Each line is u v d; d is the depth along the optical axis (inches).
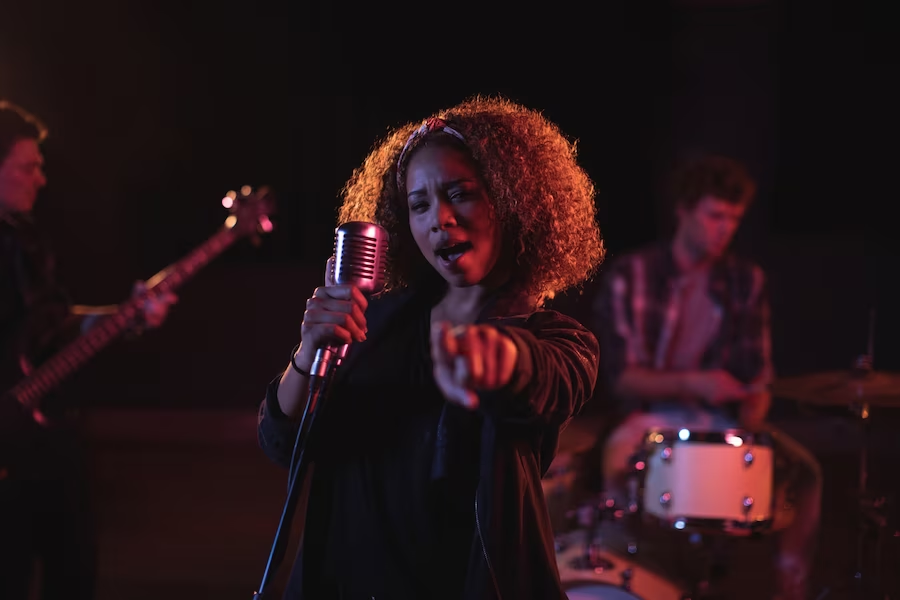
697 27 333.4
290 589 52.6
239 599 150.0
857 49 350.3
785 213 353.4
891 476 225.3
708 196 135.1
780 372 326.6
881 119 350.3
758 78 331.6
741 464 111.0
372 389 52.7
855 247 331.9
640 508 120.3
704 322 138.6
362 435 52.2
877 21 347.9
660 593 114.1
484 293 53.5
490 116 52.5
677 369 138.9
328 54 365.4
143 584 156.6
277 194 365.7
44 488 99.6
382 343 53.5
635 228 357.4
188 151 366.6
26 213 106.7
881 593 120.0
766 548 156.8
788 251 332.2
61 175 358.0
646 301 139.8
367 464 51.8
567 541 117.0
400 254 56.3
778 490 116.6
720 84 333.7
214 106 366.3
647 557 121.8
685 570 122.4
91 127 360.2
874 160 352.2
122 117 362.6
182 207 366.3
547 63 359.9
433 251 51.5
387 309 54.5
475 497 49.6
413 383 52.2
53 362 102.1
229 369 339.9
